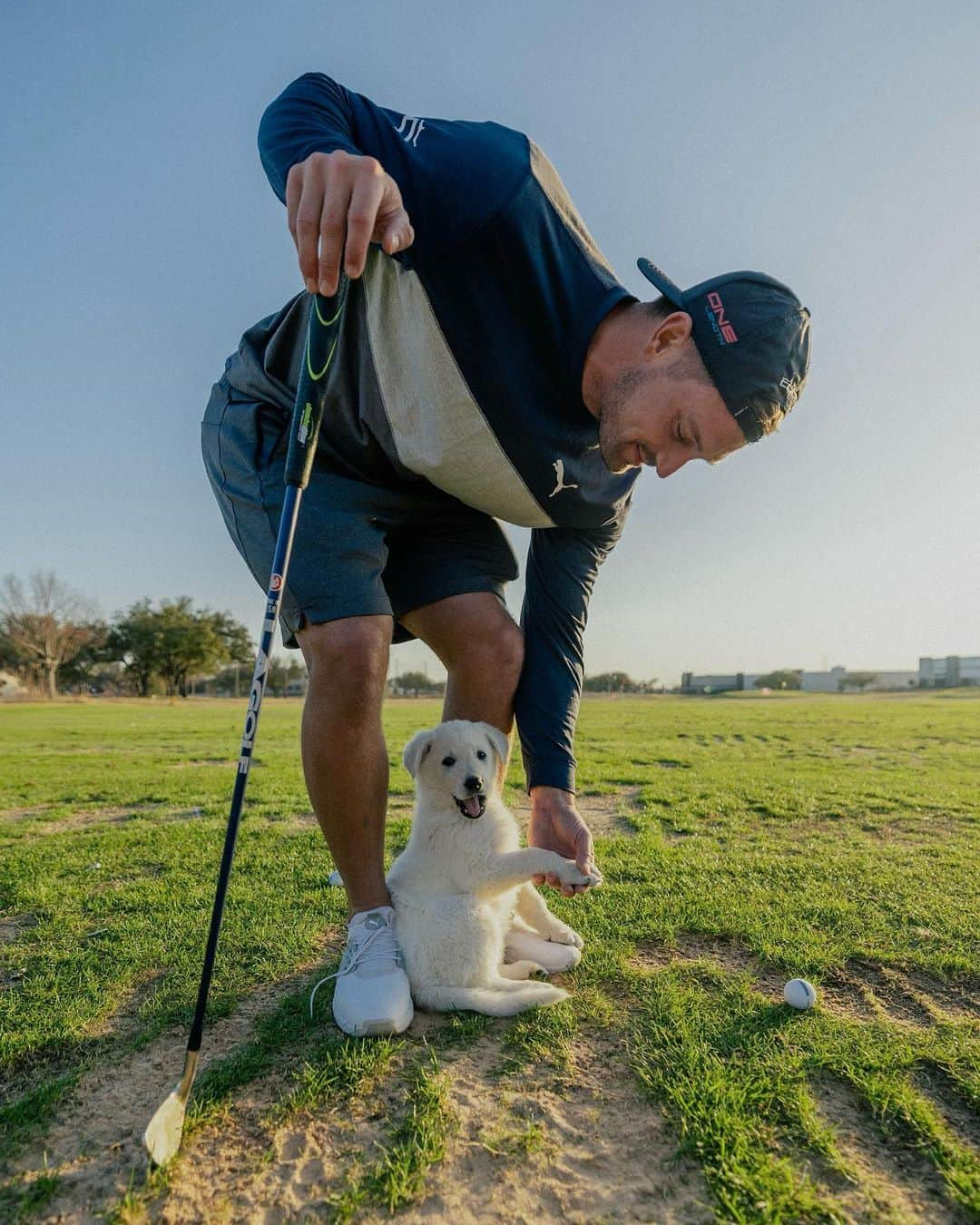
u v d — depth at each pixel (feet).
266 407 7.29
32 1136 4.75
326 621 6.39
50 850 12.67
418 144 5.86
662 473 6.48
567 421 6.80
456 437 6.58
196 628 171.94
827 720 54.90
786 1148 4.50
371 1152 4.50
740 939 7.97
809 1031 5.85
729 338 5.85
